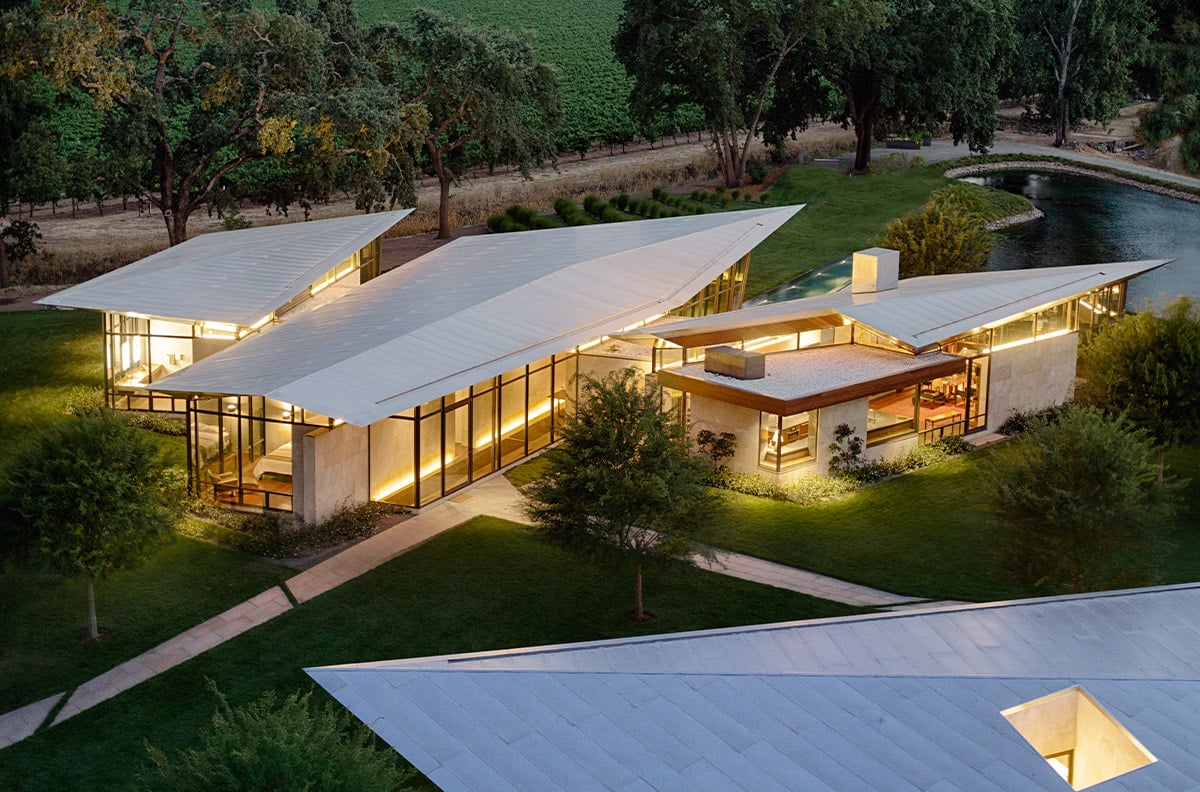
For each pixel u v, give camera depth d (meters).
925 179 101.12
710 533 36.28
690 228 59.75
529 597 37.00
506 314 47.34
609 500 34.28
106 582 37.41
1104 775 23.00
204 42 68.56
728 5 88.12
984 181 107.62
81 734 30.06
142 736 29.98
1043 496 34.94
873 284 54.03
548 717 22.00
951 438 49.78
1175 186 106.06
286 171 101.31
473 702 22.25
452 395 44.38
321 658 33.50
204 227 88.06
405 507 43.22
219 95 63.94
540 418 48.88
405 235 84.69
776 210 64.06
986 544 40.78
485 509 43.22
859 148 103.69
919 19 98.12
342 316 48.19
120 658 33.44
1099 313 55.34
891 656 25.34
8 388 53.03
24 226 71.50
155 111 64.25
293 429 40.88
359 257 57.97
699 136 127.81
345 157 71.88
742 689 22.95
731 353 45.97
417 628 35.09
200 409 42.81
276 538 40.06
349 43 71.75
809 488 44.38
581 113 136.12
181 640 34.38
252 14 61.81
